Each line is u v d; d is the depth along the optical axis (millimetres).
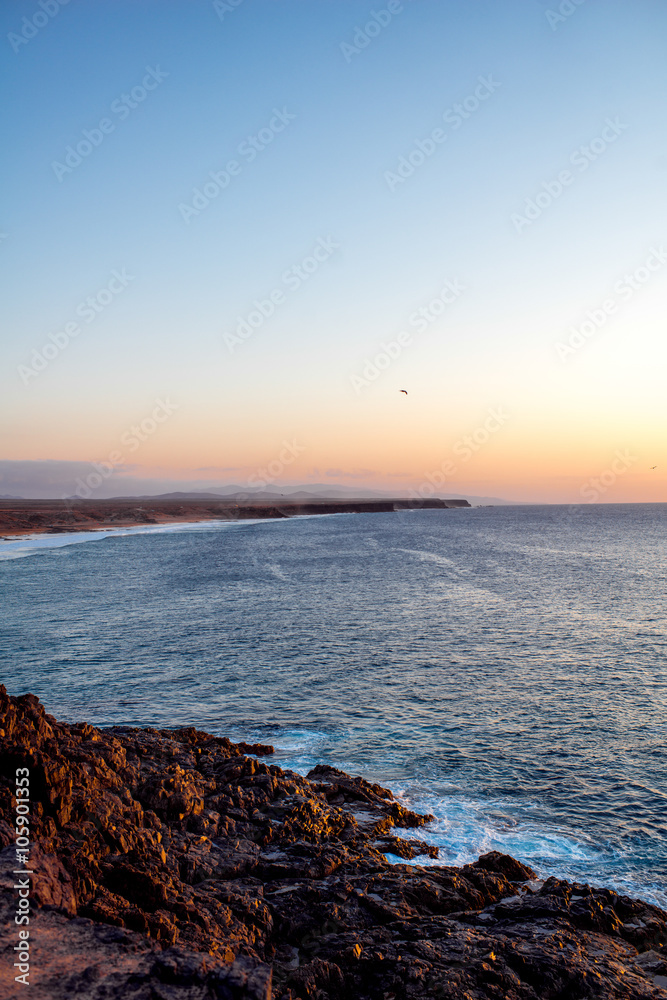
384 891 11820
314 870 12422
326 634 38094
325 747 20984
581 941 10492
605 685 27719
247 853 13141
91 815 12016
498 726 22828
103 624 41219
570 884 12625
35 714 15781
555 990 9180
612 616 44000
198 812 14492
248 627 40156
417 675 29250
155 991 6062
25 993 5938
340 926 10727
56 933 7082
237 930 10016
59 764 12141
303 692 26812
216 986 6199
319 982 9203
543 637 37312
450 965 9523
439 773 18969
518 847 14812
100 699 26031
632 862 14141
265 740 21609
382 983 9242
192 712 24453
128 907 9148
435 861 14031
